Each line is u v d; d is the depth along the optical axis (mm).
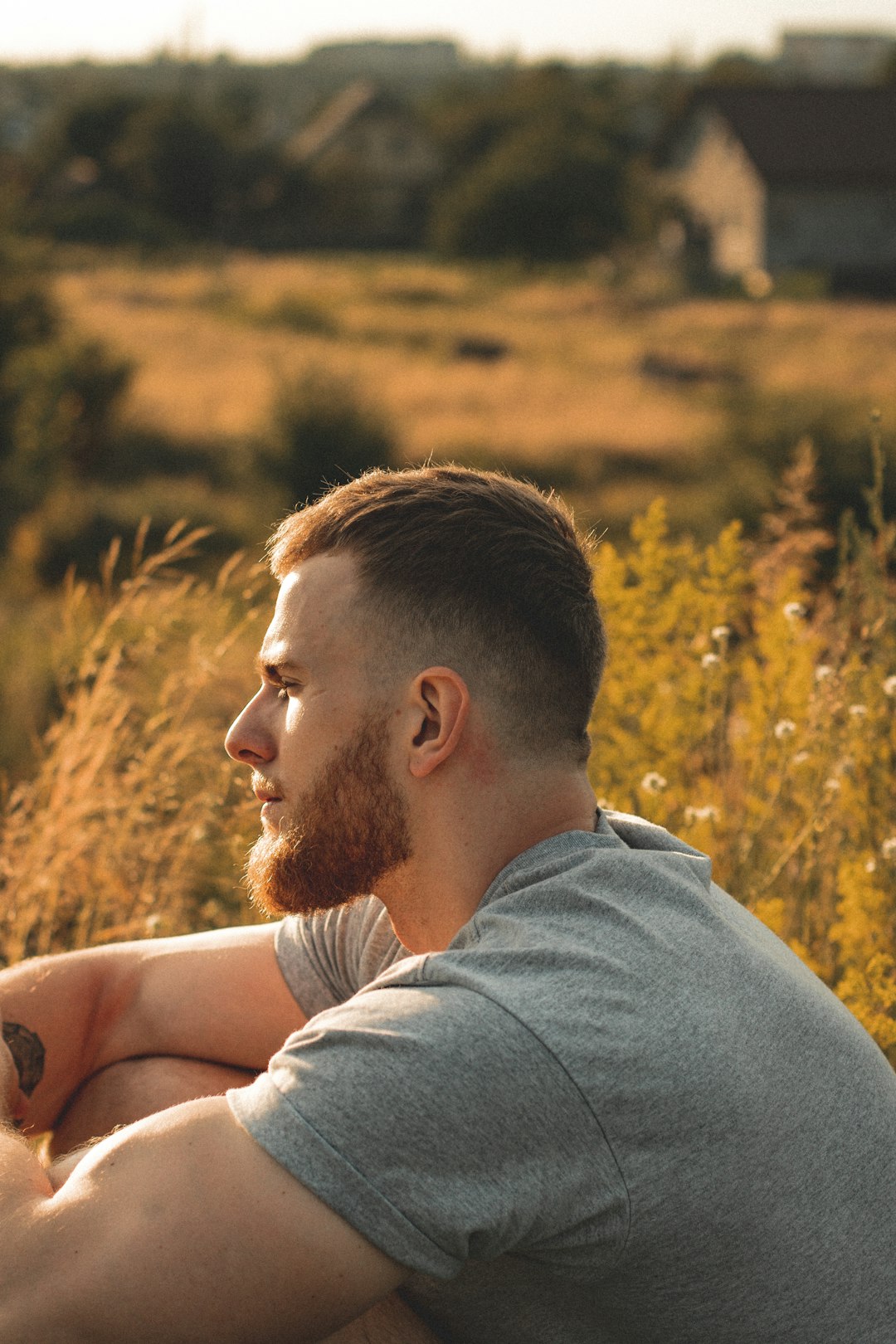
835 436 12039
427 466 1365
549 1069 1080
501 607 1229
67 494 16094
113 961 1714
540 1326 1209
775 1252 1143
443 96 86500
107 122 76625
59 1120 1695
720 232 54594
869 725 2527
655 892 1238
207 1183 1072
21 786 2887
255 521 15172
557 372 29875
